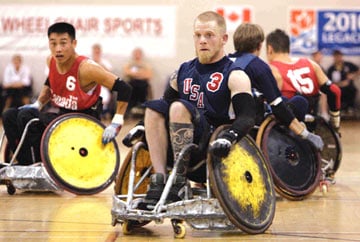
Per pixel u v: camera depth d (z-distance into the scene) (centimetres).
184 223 863
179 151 786
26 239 787
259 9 2344
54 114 1141
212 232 817
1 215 930
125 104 1121
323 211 959
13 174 1082
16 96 2366
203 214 783
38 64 2377
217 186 758
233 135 764
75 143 1093
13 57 2362
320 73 1174
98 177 1100
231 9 2336
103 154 1112
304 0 2362
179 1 2353
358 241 771
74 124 1100
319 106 2166
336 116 1201
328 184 1156
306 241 769
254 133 1070
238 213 771
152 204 786
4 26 2361
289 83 1161
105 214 939
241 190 784
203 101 820
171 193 788
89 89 1127
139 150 842
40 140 1136
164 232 823
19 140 1145
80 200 1053
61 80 1120
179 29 2364
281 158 1045
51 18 2364
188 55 2375
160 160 796
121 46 2372
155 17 2366
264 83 997
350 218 908
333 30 2378
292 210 966
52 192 1131
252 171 809
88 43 2364
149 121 802
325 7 2375
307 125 1172
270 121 1052
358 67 2381
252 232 786
